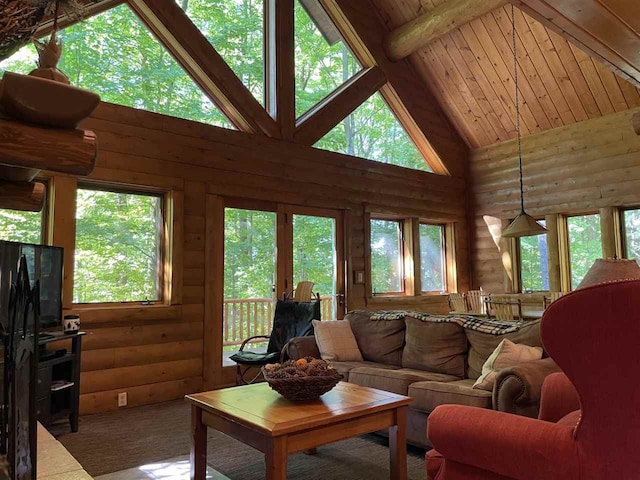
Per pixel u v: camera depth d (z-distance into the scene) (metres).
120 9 4.46
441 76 6.78
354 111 6.29
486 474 1.60
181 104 4.79
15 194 1.65
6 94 0.97
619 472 1.27
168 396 4.39
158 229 4.55
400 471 2.35
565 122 6.25
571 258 6.29
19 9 1.39
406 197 6.66
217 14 5.14
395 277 6.64
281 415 2.10
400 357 3.78
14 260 1.29
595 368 1.28
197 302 4.65
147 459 2.87
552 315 1.35
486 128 7.03
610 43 1.76
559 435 1.41
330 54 6.16
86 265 4.11
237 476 2.63
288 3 5.62
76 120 1.05
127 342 4.19
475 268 7.30
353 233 6.03
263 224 5.23
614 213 5.77
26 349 1.38
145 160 4.37
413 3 6.09
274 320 4.65
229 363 4.88
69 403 3.42
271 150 5.30
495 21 5.78
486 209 7.19
